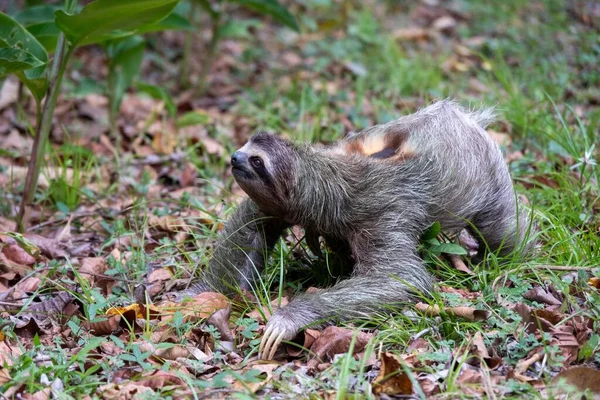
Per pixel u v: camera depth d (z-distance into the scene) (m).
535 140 11.37
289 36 17.20
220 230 9.38
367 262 7.69
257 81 15.14
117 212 10.31
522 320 7.16
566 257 8.27
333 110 13.17
